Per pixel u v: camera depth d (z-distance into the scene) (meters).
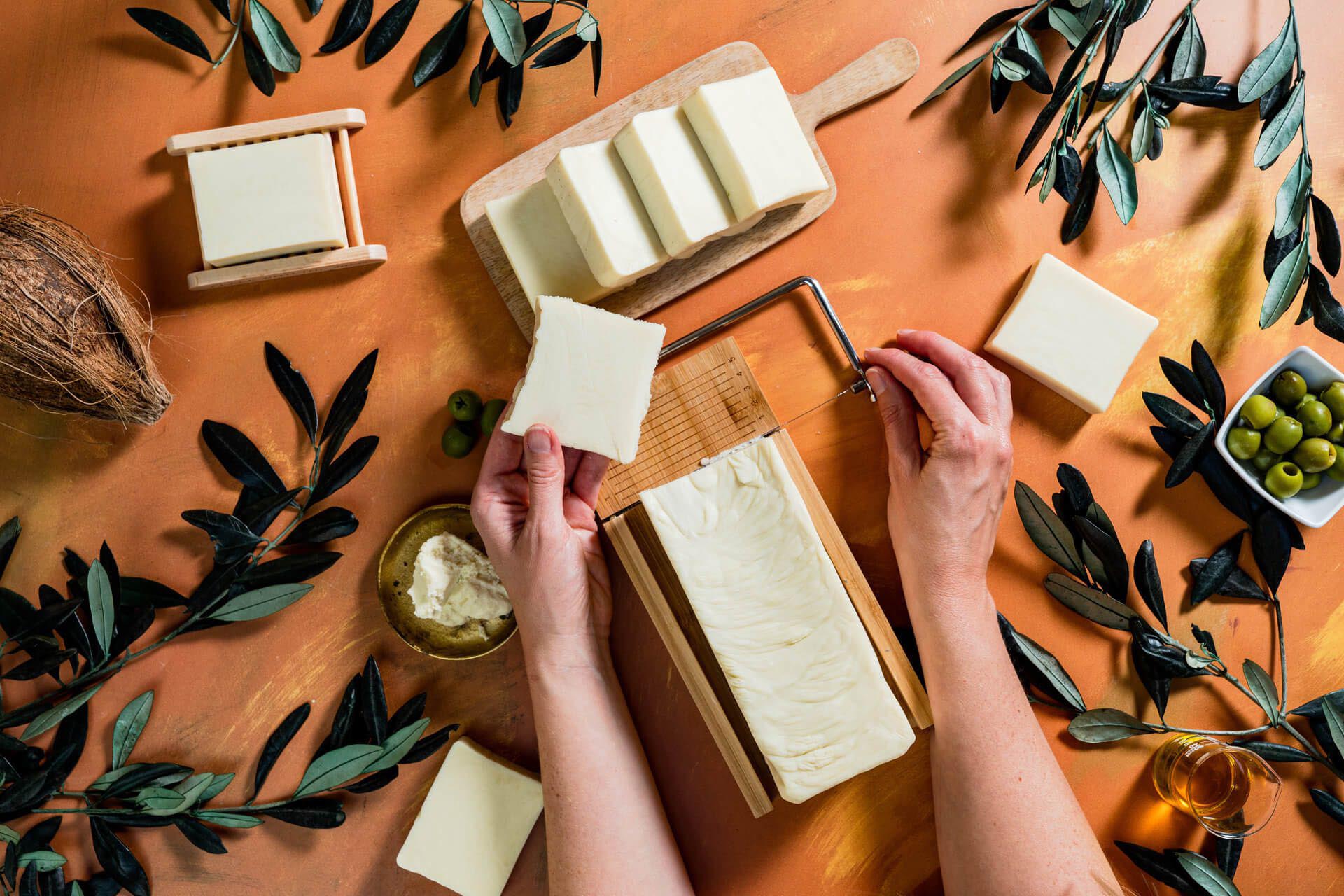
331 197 1.22
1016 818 1.07
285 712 1.30
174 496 1.29
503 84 1.23
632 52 1.29
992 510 1.19
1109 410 1.33
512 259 1.21
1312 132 1.33
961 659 1.14
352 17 1.24
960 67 1.31
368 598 1.30
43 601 1.25
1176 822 1.32
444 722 1.30
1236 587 1.30
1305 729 1.32
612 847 1.12
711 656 1.24
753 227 1.27
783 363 1.31
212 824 1.23
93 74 1.26
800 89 1.30
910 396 1.23
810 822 1.31
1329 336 1.32
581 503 1.26
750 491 1.11
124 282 1.27
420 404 1.29
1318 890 1.32
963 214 1.32
